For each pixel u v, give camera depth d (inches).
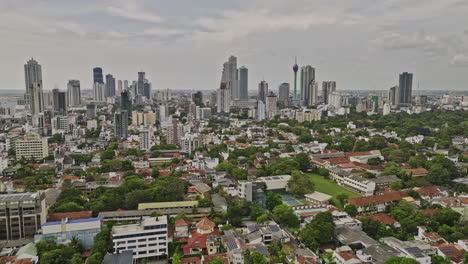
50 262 7322.8
